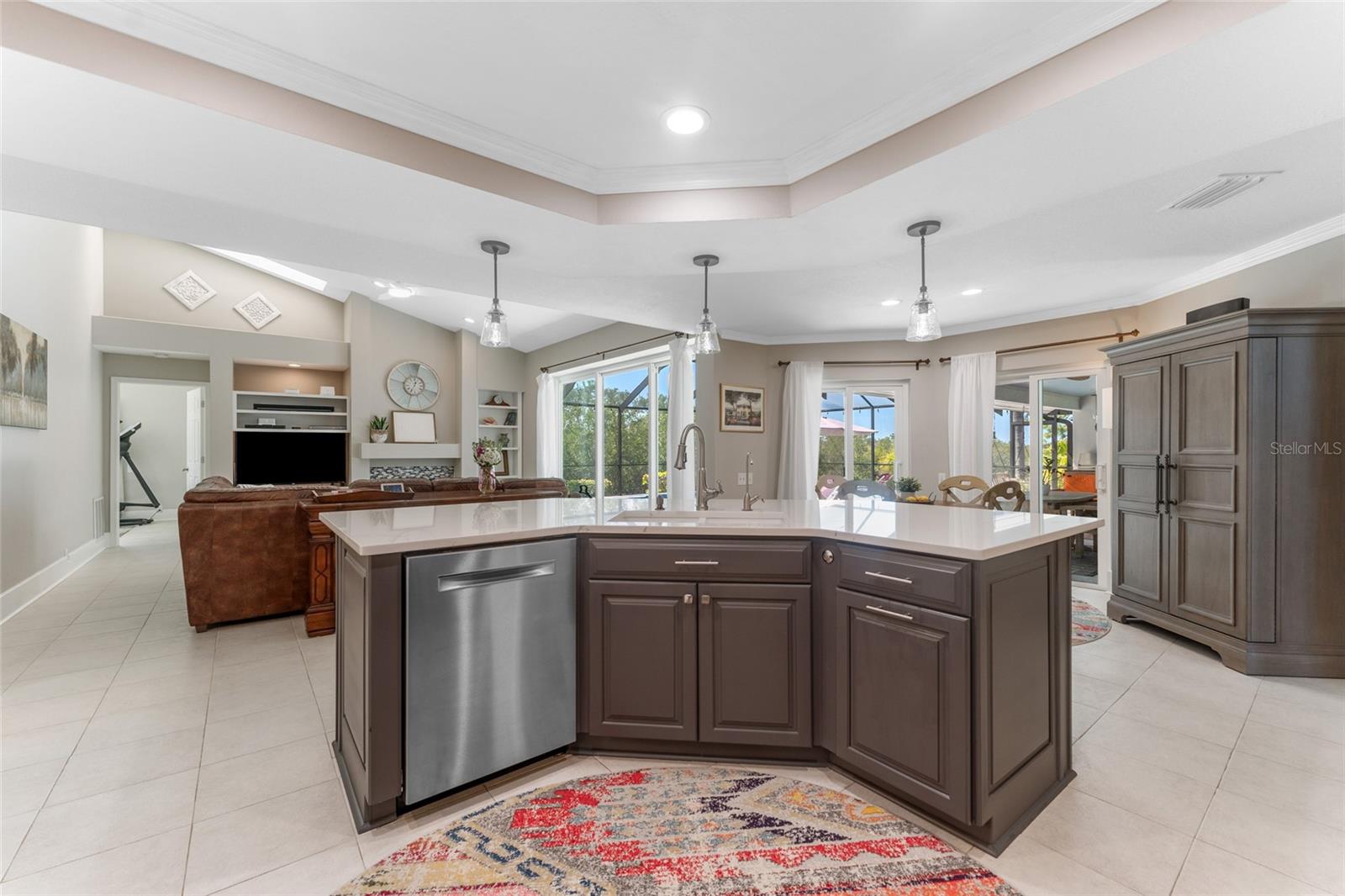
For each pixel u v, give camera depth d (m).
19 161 2.12
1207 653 3.30
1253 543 3.00
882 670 1.86
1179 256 3.52
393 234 2.67
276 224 2.72
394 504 3.91
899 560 1.81
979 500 4.25
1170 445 3.47
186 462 9.75
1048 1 1.53
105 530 6.75
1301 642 2.95
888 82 1.88
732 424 5.70
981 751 1.64
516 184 2.31
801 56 1.75
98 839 1.67
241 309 7.66
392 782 1.74
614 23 1.60
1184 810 1.83
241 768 2.06
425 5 1.54
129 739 2.26
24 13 1.47
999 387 5.34
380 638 1.73
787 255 2.95
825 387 6.09
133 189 2.34
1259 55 1.45
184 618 3.90
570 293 4.13
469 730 1.88
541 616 2.05
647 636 2.12
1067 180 2.14
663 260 3.04
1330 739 2.29
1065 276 3.90
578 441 7.85
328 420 8.15
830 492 5.49
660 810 1.83
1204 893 1.47
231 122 1.75
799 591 2.06
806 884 1.51
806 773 2.04
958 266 3.64
